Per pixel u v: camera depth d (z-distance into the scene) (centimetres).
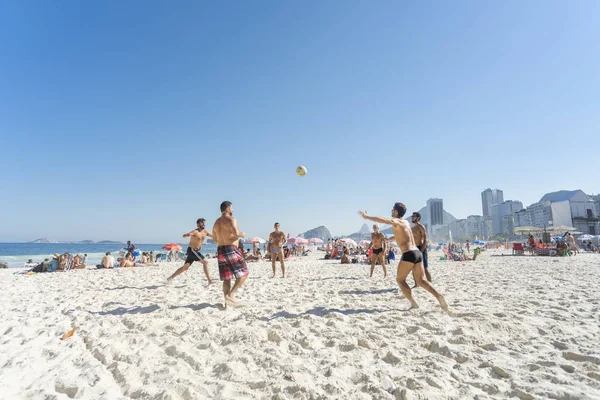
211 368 282
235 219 525
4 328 421
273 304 527
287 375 254
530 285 704
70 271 1419
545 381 233
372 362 284
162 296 628
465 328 354
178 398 222
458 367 264
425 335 345
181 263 2034
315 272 1150
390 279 871
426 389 226
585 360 272
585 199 7606
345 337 345
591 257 1788
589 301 514
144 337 363
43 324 442
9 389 242
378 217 473
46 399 227
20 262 3059
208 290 699
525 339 329
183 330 390
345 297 586
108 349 326
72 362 302
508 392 222
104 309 525
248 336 350
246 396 225
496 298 550
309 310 477
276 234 968
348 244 2358
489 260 1714
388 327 380
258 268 1397
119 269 1502
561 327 361
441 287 694
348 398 218
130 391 238
